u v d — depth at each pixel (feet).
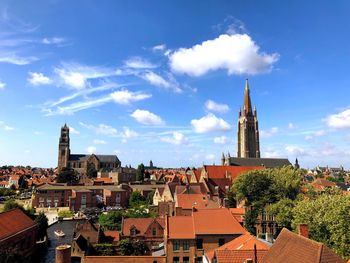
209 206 331.36
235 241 182.29
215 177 522.47
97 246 271.28
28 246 252.42
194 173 562.66
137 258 208.03
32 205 592.19
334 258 101.30
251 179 352.49
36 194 597.11
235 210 342.85
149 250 281.13
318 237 202.18
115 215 426.10
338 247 185.47
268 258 124.16
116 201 617.21
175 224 235.20
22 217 259.19
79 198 590.96
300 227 137.69
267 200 335.06
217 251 149.18
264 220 333.62
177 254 223.10
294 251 112.37
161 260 211.20
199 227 230.68
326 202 218.59
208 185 475.72
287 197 341.21
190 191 403.75
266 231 331.36
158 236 294.46
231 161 645.92
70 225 453.17
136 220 309.42
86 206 594.24
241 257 146.41
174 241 224.74
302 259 105.40
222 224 233.96
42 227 332.80
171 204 365.61
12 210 255.50
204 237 226.38
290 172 354.74
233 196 416.87
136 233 297.33
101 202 623.36
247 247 161.58
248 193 354.74
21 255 213.87
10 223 233.35
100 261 203.92
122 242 272.92
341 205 193.88
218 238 226.38
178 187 422.82
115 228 396.16
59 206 608.60
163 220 306.35
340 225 185.47
